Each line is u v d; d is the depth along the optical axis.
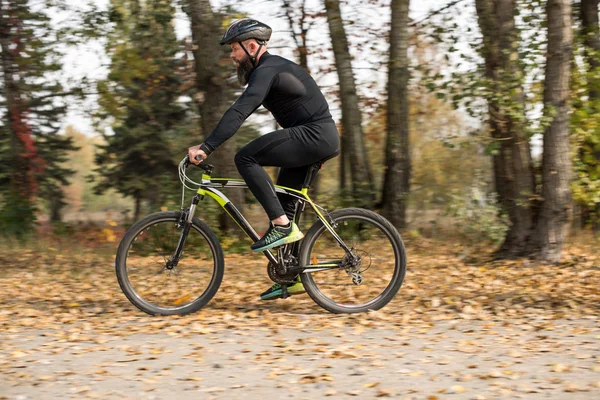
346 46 13.09
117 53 14.95
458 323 4.83
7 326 4.86
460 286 6.62
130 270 5.08
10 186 14.38
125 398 3.26
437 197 12.95
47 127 18.64
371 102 15.15
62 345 4.27
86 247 11.84
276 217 4.85
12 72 14.07
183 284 5.13
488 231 10.75
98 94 15.73
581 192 8.94
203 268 5.13
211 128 10.34
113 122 16.83
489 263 8.26
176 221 5.08
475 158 14.76
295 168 5.04
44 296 6.36
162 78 16.95
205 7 10.24
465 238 11.70
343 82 13.09
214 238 5.12
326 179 17.72
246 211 10.30
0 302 5.97
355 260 5.13
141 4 14.39
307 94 4.79
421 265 8.58
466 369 3.68
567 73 7.61
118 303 5.75
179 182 11.94
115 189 24.52
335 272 5.14
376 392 3.29
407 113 12.80
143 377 3.59
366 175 13.12
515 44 8.53
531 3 8.82
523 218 8.27
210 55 10.23
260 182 4.80
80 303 5.80
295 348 4.12
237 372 3.66
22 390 3.38
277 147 4.75
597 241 10.01
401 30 12.52
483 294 6.04
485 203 11.38
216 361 3.88
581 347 4.11
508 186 8.36
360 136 13.11
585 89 9.00
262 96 4.68
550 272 7.37
